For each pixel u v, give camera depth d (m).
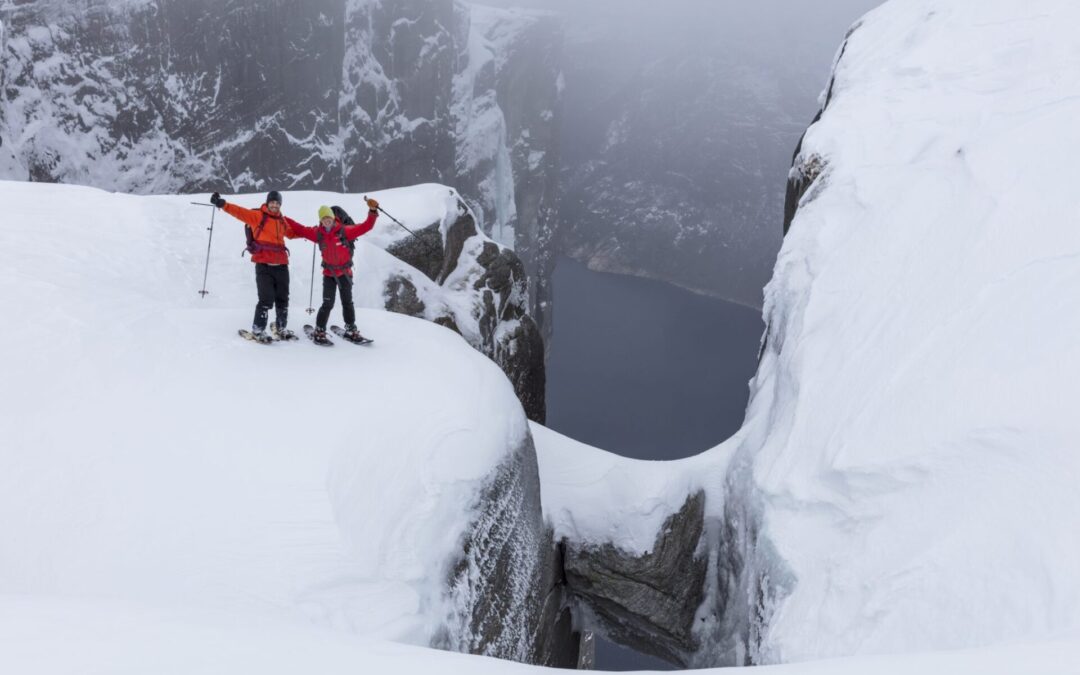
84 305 8.03
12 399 6.30
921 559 5.16
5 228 11.68
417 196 19.62
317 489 6.29
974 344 6.44
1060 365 5.45
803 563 6.62
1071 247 6.52
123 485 5.84
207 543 5.62
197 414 6.84
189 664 2.65
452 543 7.07
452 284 20.11
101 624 3.10
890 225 9.47
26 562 5.14
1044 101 9.14
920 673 2.53
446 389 8.70
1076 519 4.34
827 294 9.75
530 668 3.38
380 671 2.89
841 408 7.62
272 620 4.15
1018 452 5.14
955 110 10.63
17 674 2.41
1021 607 4.21
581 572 12.60
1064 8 11.05
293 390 7.73
